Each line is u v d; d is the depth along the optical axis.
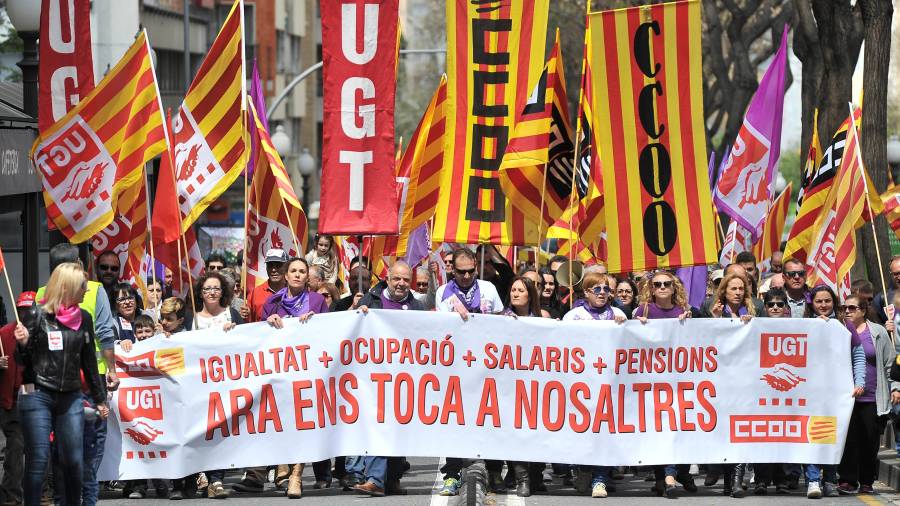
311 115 102.56
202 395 15.79
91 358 13.42
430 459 20.86
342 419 15.88
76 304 13.35
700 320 15.97
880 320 19.53
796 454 16.03
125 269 19.89
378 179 17.05
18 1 19.06
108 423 15.66
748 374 16.02
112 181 17.42
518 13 17.89
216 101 18.81
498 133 18.03
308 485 17.39
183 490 16.14
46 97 18.00
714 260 16.53
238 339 15.84
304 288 16.92
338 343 15.88
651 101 16.52
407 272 16.28
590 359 15.88
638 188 16.59
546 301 19.09
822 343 16.06
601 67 16.55
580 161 18.27
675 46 16.48
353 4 16.91
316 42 104.19
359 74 17.00
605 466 16.16
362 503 15.42
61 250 14.31
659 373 15.95
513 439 15.88
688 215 16.53
